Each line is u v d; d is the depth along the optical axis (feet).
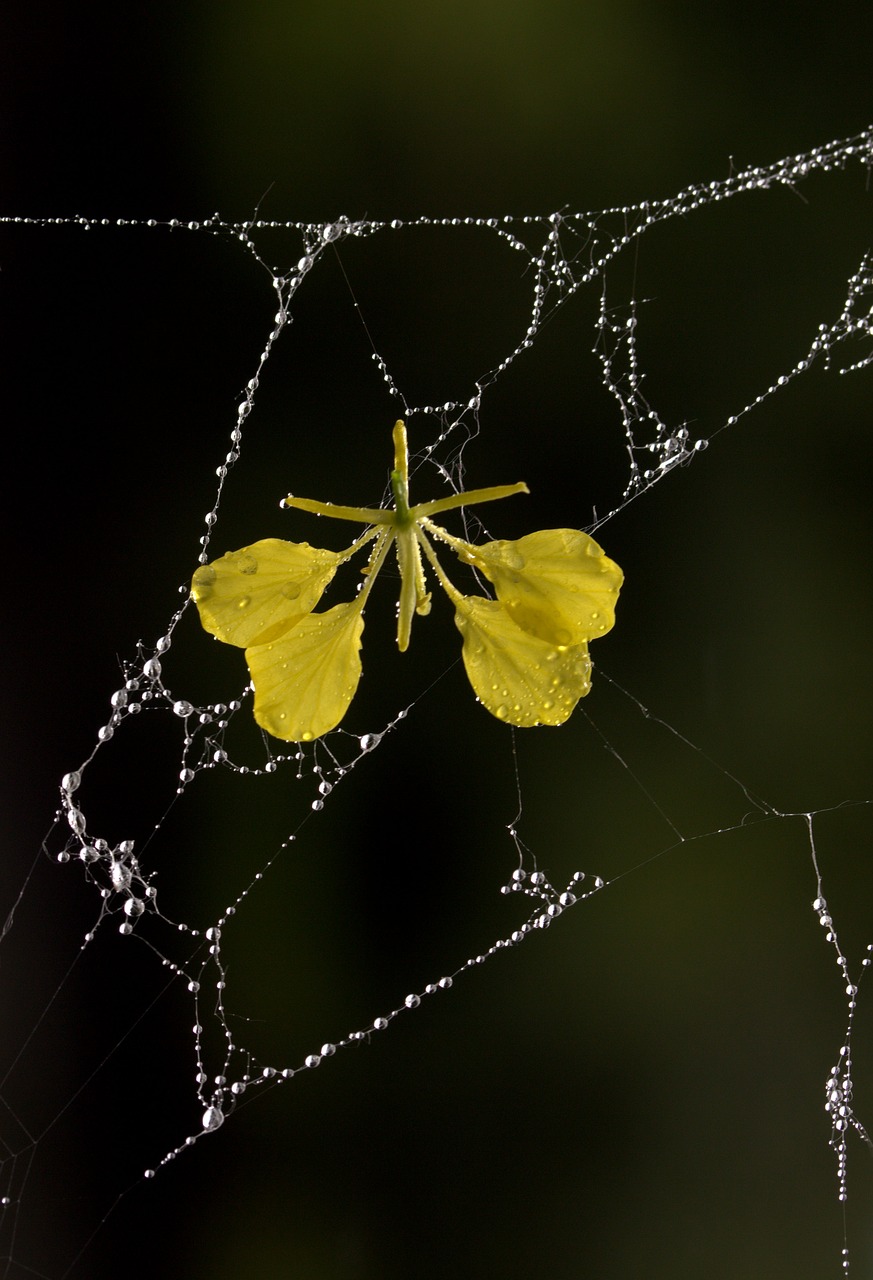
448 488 0.86
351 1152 0.86
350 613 0.80
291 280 0.86
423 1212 0.85
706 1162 0.86
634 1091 0.86
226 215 0.86
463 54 0.86
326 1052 0.86
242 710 0.85
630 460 0.86
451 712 0.86
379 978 0.86
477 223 0.86
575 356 0.86
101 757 0.85
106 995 0.85
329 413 0.85
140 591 0.85
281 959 0.86
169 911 0.85
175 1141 0.85
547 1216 0.85
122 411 0.85
